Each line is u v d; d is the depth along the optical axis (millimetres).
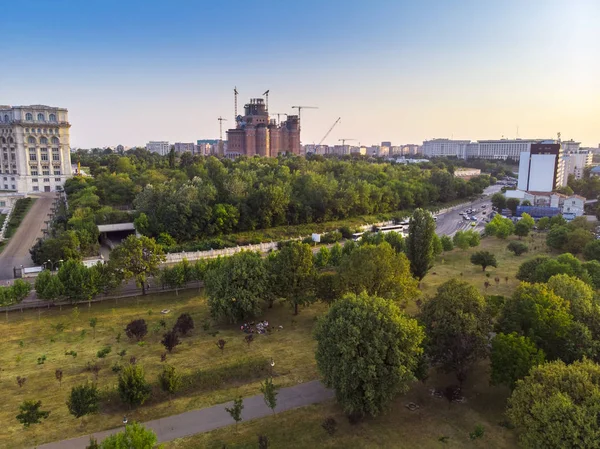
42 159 199375
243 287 76375
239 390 56438
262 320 79250
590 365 44344
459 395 54594
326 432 47656
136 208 150000
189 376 57719
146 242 92750
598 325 55938
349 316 50500
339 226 163375
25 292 81438
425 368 52938
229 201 149750
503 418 50188
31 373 60594
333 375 47906
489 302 68562
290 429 48219
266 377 59500
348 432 47719
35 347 68688
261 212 149750
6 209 165625
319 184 173250
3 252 124188
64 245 109188
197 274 93562
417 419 50094
